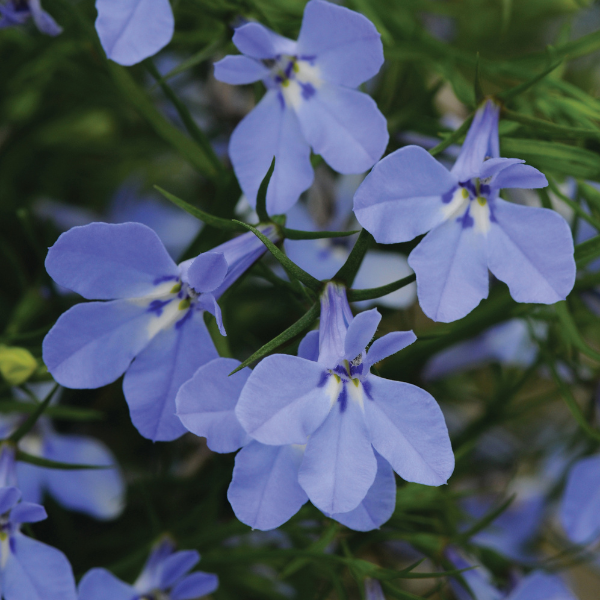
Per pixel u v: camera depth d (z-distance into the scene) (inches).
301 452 7.3
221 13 7.8
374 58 7.5
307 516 8.2
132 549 8.8
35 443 8.9
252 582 8.7
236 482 7.2
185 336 7.4
